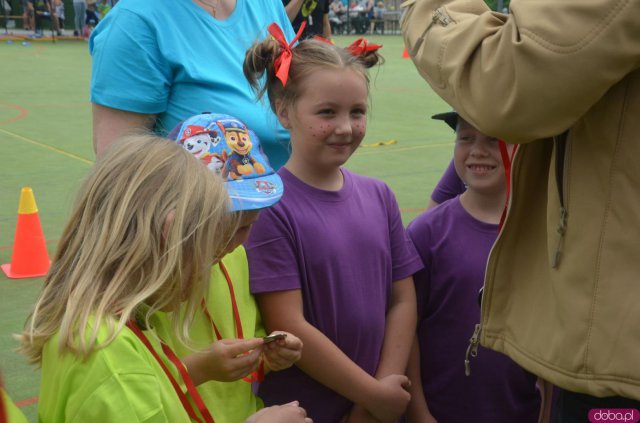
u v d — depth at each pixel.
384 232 2.40
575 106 1.56
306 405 2.31
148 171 1.62
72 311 1.53
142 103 2.54
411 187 7.06
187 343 1.79
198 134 2.02
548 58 1.51
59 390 1.53
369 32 31.41
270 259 2.20
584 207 1.66
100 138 2.57
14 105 11.58
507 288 1.92
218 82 2.59
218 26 2.64
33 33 26.14
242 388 2.06
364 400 2.23
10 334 3.83
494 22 1.71
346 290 2.26
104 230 1.58
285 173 2.31
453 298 2.52
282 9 2.98
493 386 2.48
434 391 2.56
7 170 7.46
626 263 1.61
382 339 2.39
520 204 1.87
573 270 1.68
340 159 2.29
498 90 1.63
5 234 5.47
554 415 1.97
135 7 2.52
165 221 1.58
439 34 1.81
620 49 1.48
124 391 1.49
